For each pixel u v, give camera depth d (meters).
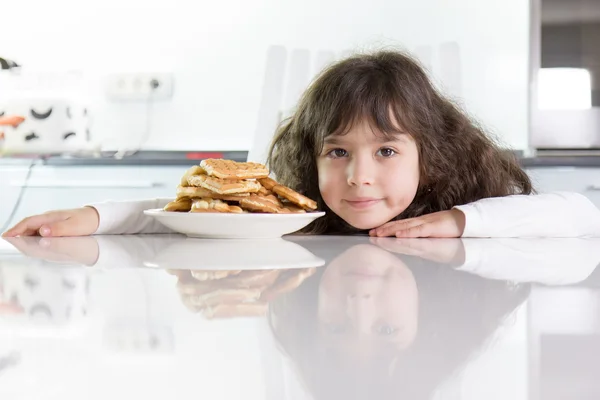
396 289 0.58
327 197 1.44
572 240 1.21
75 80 2.97
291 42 2.93
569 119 2.59
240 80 2.95
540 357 0.32
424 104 1.48
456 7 2.88
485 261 0.88
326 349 0.33
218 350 0.33
